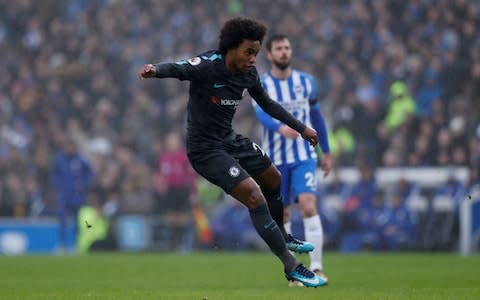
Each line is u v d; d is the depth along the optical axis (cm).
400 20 6525
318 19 6769
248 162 2100
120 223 5184
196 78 1989
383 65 6141
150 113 6341
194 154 2052
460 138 5128
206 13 7144
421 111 5850
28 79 6944
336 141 5544
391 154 5138
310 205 2681
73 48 7162
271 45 2755
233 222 4978
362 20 6625
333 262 3669
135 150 6138
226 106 2033
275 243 2000
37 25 7394
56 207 5609
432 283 2595
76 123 6197
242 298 1989
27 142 6347
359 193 4881
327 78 6306
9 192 5625
